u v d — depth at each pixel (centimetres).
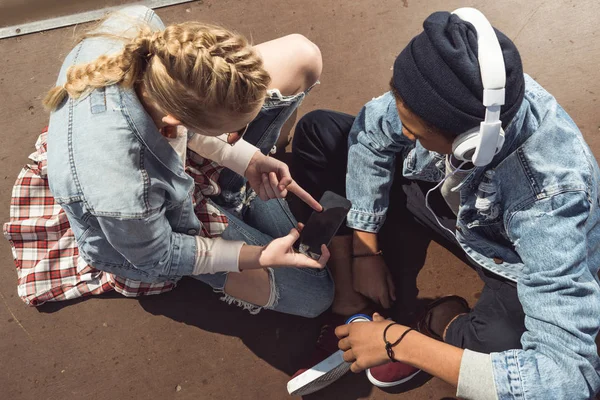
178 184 123
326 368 162
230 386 184
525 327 135
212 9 214
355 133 163
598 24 205
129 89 104
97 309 189
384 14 212
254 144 163
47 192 188
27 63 210
